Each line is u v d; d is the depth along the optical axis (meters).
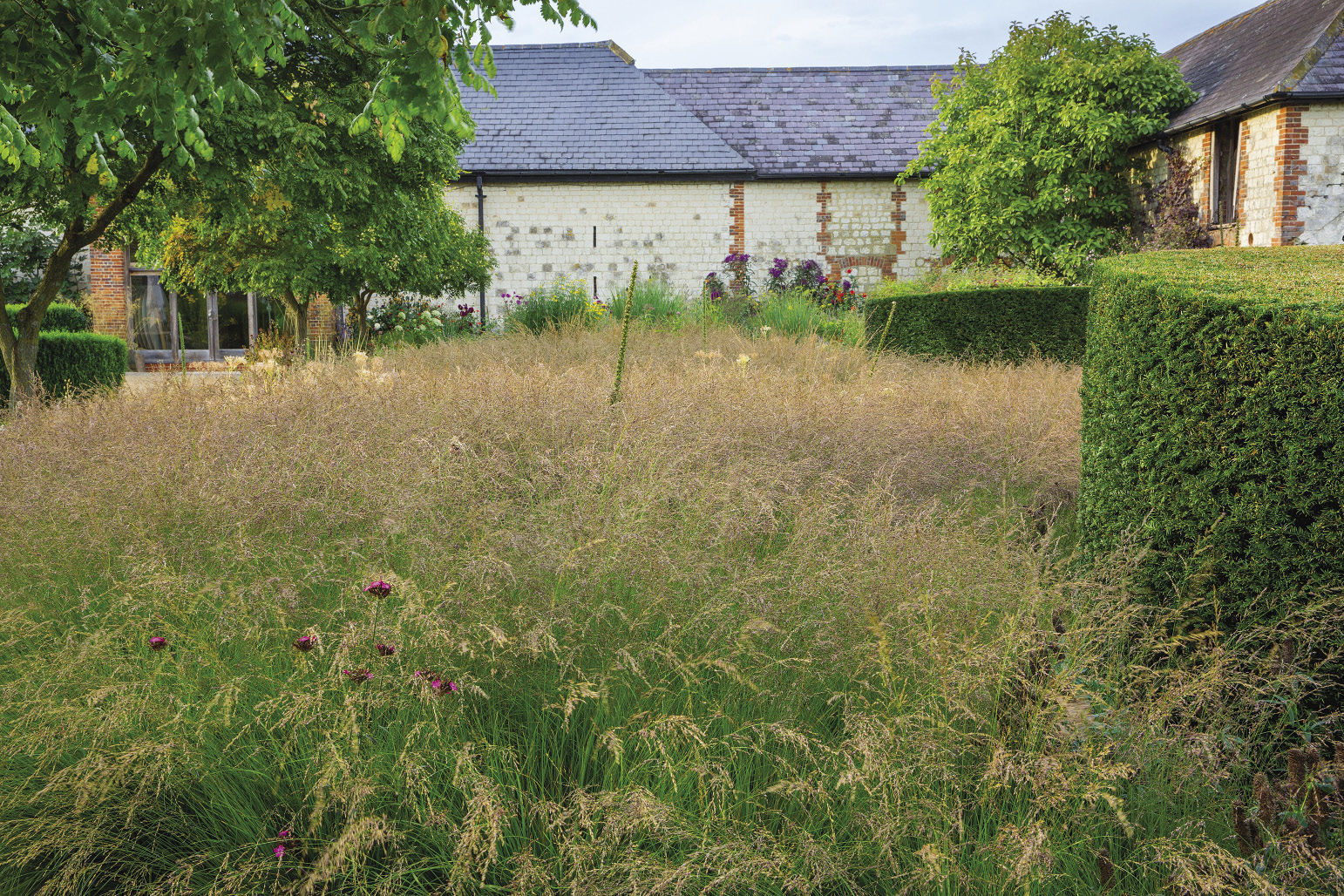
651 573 2.37
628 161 20.25
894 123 21.80
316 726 1.98
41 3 3.78
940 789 1.94
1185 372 2.60
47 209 8.73
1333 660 2.30
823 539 2.75
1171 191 15.98
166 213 10.44
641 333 10.28
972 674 2.05
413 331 15.98
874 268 20.64
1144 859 1.82
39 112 3.91
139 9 3.46
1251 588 2.47
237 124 8.33
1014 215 16.75
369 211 11.38
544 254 20.41
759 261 20.56
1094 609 2.31
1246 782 2.12
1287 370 2.37
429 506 2.65
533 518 2.66
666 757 1.88
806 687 2.23
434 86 3.62
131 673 2.08
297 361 6.43
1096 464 3.11
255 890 1.77
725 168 20.08
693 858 1.77
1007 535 2.72
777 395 5.27
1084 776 1.92
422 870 1.83
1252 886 1.69
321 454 3.18
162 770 1.86
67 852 1.83
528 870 1.72
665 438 3.61
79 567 2.50
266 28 3.53
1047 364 8.98
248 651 2.17
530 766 2.02
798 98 22.50
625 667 2.08
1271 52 15.45
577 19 3.63
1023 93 16.88
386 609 2.24
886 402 5.36
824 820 1.96
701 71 23.28
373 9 3.48
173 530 2.55
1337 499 2.31
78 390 5.09
